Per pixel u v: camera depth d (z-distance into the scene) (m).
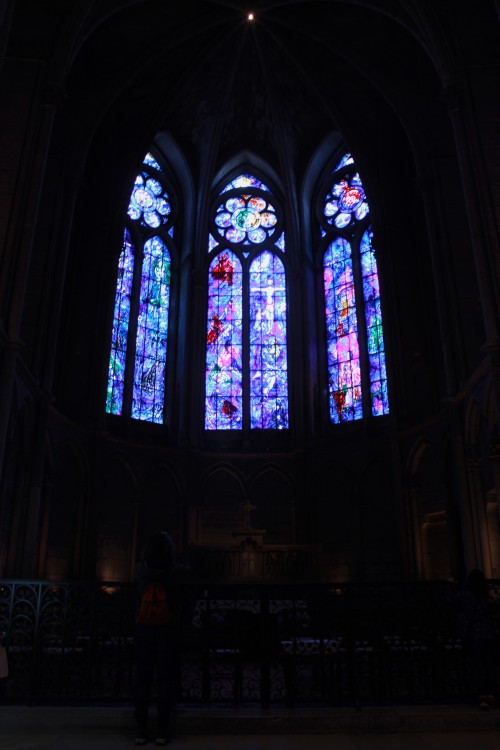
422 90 20.42
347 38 21.16
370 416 22.50
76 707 6.93
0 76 15.60
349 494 21.86
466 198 14.70
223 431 24.14
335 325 24.70
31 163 14.95
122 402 22.69
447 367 17.45
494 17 16.25
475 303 17.38
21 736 6.31
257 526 22.64
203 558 17.42
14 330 13.32
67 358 21.14
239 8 21.09
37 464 16.53
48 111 15.59
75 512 19.59
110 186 23.16
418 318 21.62
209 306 25.77
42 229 18.52
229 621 7.63
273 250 26.55
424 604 7.57
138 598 7.63
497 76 15.67
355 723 6.55
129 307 23.81
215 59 23.45
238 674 7.12
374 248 22.53
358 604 7.80
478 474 15.95
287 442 23.94
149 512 21.81
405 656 7.59
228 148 27.31
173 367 24.55
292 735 6.37
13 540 15.59
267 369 24.95
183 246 26.11
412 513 19.55
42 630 7.93
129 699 7.18
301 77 23.83
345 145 25.81
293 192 25.98
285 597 7.49
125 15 20.34
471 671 7.40
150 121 23.27
